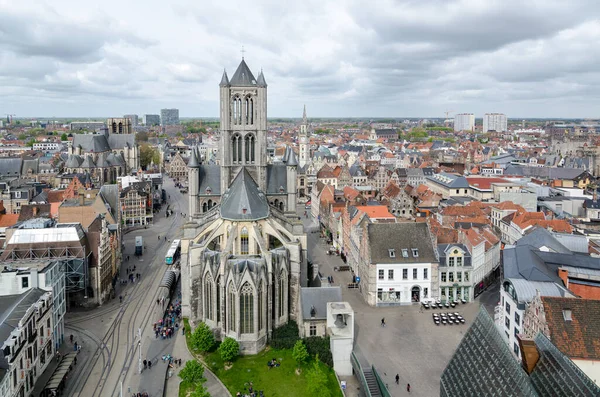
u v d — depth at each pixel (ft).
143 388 278.87
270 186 457.27
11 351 237.45
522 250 348.38
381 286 395.96
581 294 315.99
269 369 296.51
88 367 301.43
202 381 269.64
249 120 442.91
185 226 378.53
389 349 321.73
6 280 300.40
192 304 345.51
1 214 537.65
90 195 568.41
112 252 440.45
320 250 570.05
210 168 458.50
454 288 402.31
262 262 320.50
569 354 237.45
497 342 203.21
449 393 220.64
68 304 393.29
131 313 384.06
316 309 326.03
